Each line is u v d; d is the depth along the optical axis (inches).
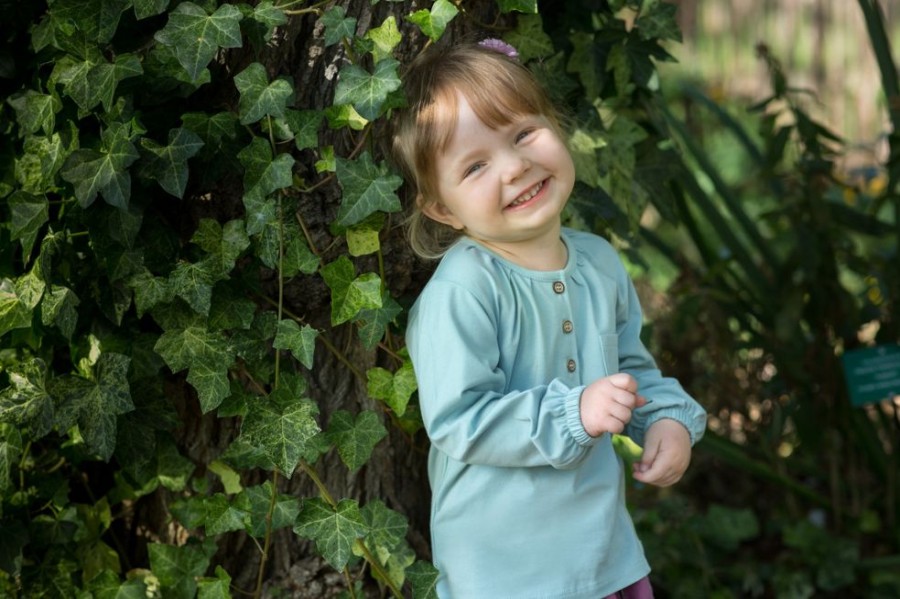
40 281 60.1
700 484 117.3
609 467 62.0
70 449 68.3
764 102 100.2
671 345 110.7
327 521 62.2
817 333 101.9
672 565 99.9
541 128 57.0
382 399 66.2
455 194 56.9
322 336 65.5
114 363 60.1
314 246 60.8
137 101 58.9
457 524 60.7
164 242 60.2
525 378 59.2
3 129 64.3
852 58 194.9
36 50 59.2
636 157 76.3
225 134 58.4
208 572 70.6
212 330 60.2
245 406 62.4
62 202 60.5
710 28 211.0
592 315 61.0
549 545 59.5
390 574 67.3
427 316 58.0
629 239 74.5
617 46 70.4
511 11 63.9
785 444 121.1
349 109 58.4
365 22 61.4
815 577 100.6
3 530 65.4
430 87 56.9
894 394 99.3
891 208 153.9
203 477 69.6
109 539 73.4
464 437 55.9
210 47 54.8
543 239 59.7
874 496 108.1
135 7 55.7
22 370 60.8
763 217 101.3
